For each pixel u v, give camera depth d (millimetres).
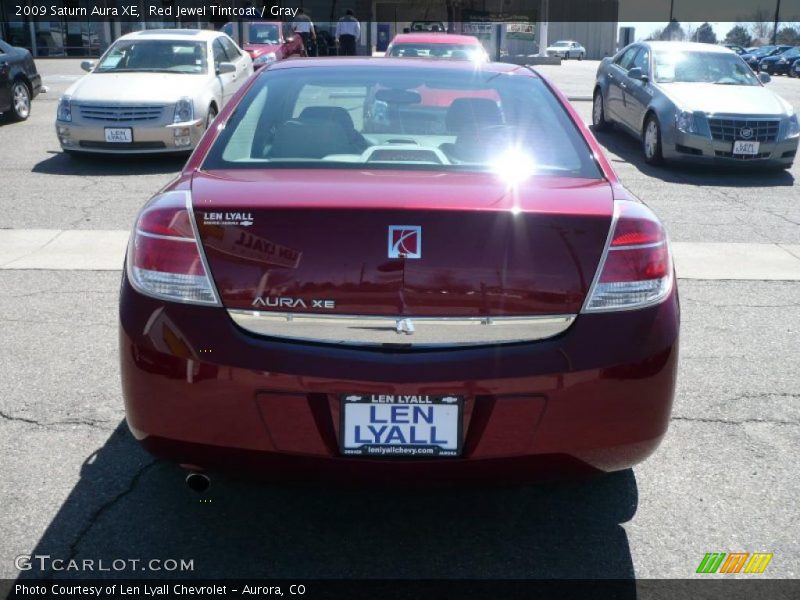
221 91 11328
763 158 10273
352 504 3172
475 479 2570
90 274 6016
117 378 4238
